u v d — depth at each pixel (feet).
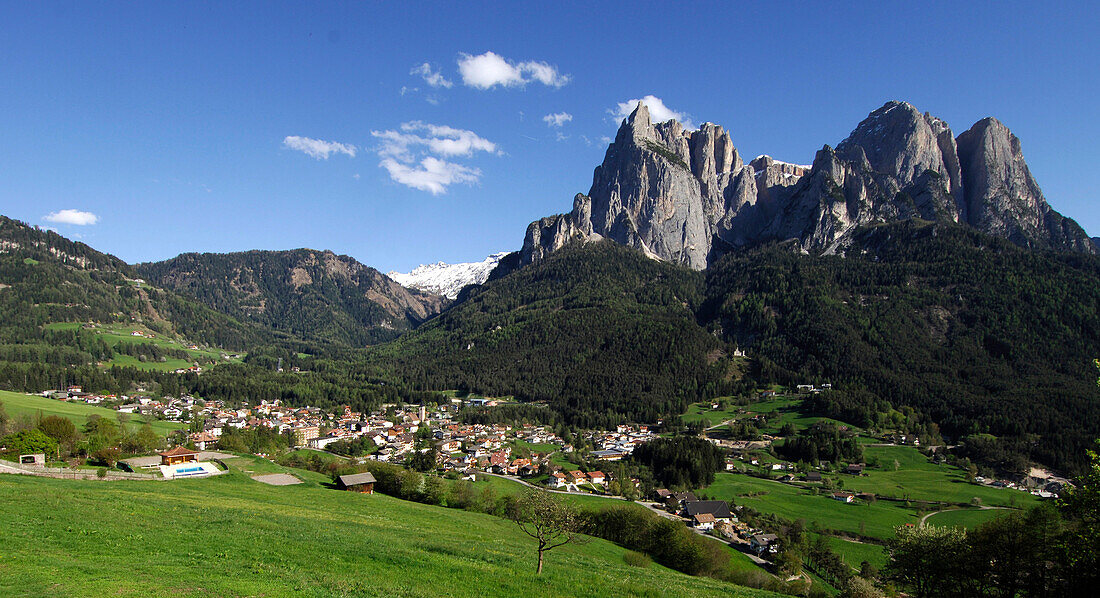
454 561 144.05
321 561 129.59
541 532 147.74
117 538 131.44
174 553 124.06
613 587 136.87
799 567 298.56
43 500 167.12
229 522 168.25
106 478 263.70
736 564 301.43
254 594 96.12
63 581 94.48
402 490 339.98
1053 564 158.10
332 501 274.77
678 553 270.87
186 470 318.04
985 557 174.19
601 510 313.94
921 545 194.08
